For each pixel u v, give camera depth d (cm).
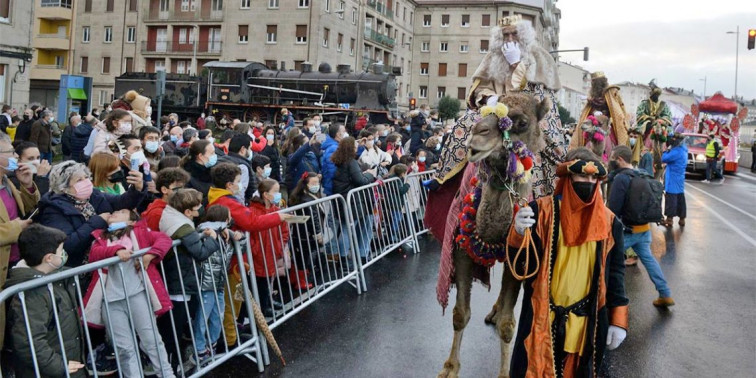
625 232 680
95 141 672
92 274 459
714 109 3325
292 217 559
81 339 407
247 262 556
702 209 1543
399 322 618
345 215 732
